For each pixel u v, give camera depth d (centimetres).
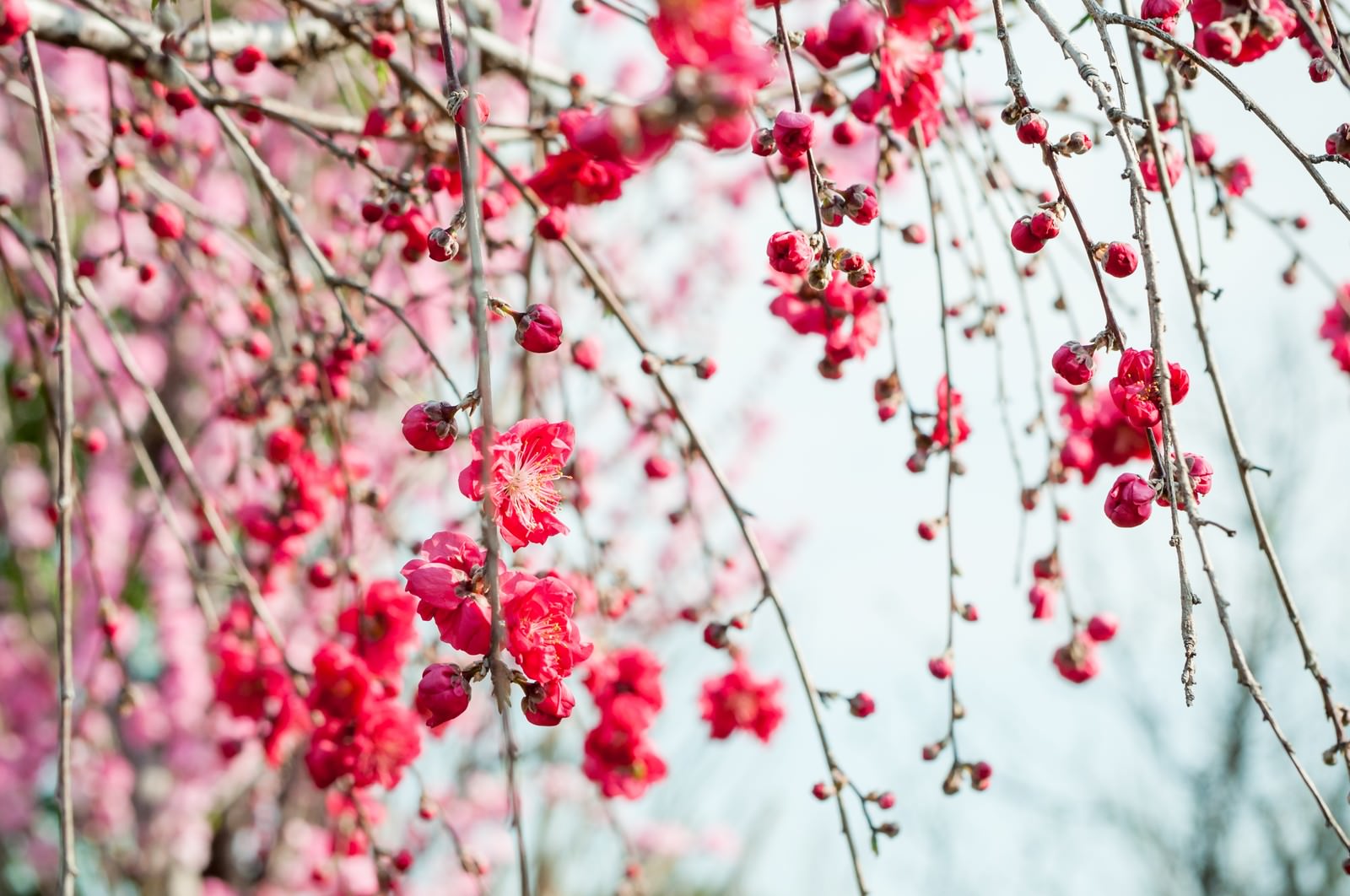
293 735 93
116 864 185
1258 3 71
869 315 84
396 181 85
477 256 64
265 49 91
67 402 72
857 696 80
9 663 190
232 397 103
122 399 172
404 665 87
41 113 74
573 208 94
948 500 81
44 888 191
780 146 71
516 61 93
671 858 227
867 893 78
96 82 151
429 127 86
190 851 183
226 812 191
